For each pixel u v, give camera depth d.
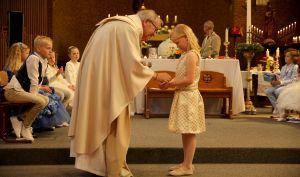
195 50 4.74
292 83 8.02
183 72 4.75
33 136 6.01
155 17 4.65
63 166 5.22
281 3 13.30
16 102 5.65
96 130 4.45
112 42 4.50
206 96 8.00
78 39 13.57
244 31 13.13
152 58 8.58
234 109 8.27
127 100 4.46
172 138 5.93
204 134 6.36
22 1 12.21
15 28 8.58
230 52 13.24
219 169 5.11
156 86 8.09
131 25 4.52
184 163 4.84
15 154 5.27
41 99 5.69
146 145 5.43
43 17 12.44
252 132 6.57
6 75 6.25
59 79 7.52
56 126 7.00
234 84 8.26
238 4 13.13
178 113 4.69
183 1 14.04
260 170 5.09
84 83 4.48
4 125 5.68
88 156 4.52
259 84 9.77
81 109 4.46
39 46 6.06
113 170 4.43
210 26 9.30
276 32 12.89
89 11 13.69
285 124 7.50
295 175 4.88
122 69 4.48
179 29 4.78
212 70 8.30
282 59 12.21
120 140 4.45
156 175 4.79
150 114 8.27
